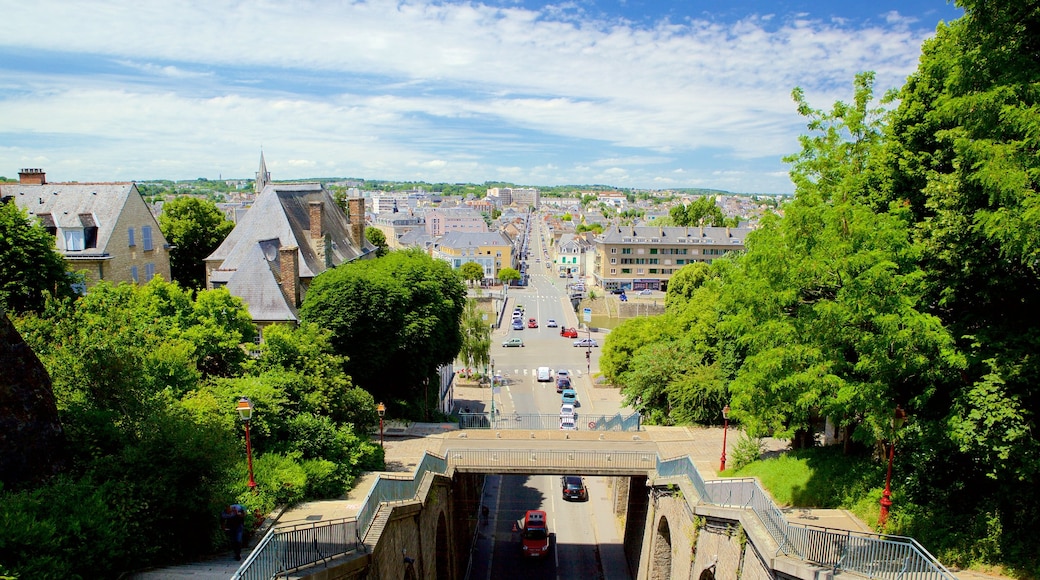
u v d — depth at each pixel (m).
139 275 44.47
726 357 36.12
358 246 59.56
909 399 18.12
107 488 14.74
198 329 27.88
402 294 36.44
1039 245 13.06
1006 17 14.52
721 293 23.33
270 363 28.86
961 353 15.57
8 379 14.72
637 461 28.80
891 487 18.80
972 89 15.23
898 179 20.48
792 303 18.94
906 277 15.86
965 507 16.84
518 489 43.94
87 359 18.38
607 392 65.31
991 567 15.07
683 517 23.42
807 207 18.25
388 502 20.06
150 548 14.89
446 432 35.28
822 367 17.08
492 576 31.92
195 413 20.08
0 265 25.19
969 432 15.22
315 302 35.16
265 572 13.15
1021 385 15.28
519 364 80.50
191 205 62.72
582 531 37.41
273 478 20.80
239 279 38.06
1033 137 13.00
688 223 142.12
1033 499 15.38
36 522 12.43
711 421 36.50
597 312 120.12
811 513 19.30
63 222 40.84
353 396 29.83
